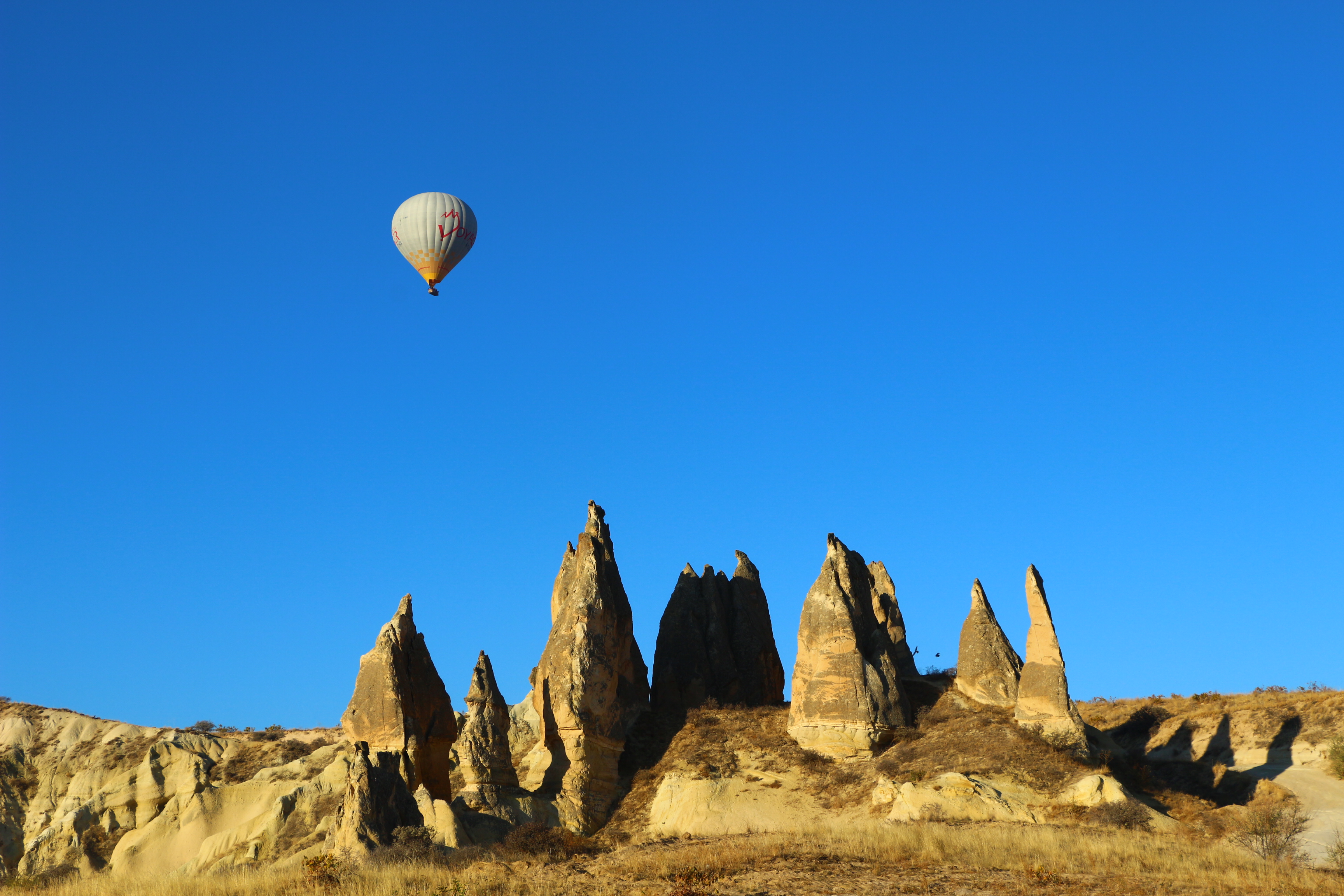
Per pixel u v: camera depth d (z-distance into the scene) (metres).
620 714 63.44
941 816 51.03
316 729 86.12
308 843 59.91
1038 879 34.50
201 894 36.09
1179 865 36.06
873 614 69.06
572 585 70.81
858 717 60.78
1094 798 50.59
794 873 36.75
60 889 41.59
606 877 36.91
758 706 70.69
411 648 59.78
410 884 35.34
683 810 57.50
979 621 66.62
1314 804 54.59
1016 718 59.03
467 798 55.88
